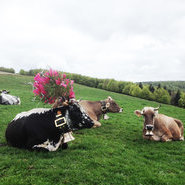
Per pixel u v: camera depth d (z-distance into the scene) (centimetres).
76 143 702
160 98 5366
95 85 7362
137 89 5591
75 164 498
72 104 547
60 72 587
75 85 5622
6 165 470
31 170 451
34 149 550
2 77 5041
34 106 1506
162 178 465
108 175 459
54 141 555
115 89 6500
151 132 760
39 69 596
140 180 448
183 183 454
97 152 605
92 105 991
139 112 820
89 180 429
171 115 1836
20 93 2380
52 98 585
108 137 839
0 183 385
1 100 1463
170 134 806
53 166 475
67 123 545
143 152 673
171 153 683
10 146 609
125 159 571
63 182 411
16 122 585
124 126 1095
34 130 541
